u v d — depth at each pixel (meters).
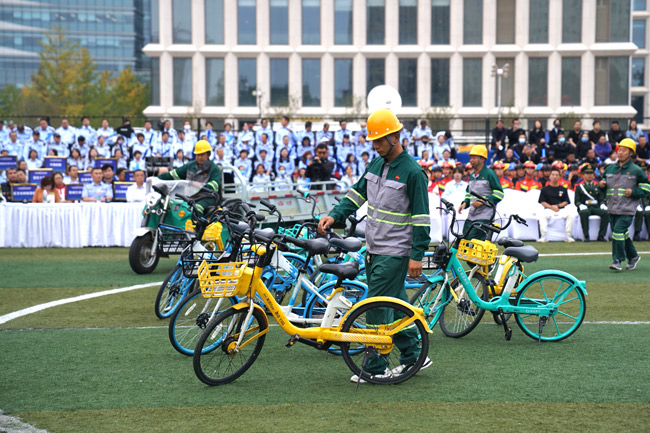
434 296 6.93
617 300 8.75
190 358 6.16
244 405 4.90
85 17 90.19
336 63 43.50
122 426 4.50
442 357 6.20
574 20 42.81
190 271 6.29
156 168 18.09
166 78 43.00
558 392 5.14
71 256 13.16
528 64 43.16
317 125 26.69
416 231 5.25
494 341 6.81
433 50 42.94
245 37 43.34
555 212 15.81
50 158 19.47
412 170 5.29
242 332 5.36
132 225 14.74
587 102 42.97
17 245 14.69
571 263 12.17
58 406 4.89
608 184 11.21
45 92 49.44
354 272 5.32
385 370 5.41
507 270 6.88
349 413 4.72
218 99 43.50
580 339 6.80
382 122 5.30
